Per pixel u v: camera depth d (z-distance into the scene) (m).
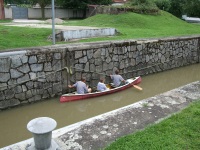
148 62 12.74
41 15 33.91
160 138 3.75
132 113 4.60
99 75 10.45
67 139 3.68
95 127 4.05
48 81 8.77
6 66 7.64
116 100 10.00
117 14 23.64
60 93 9.23
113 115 4.49
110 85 10.32
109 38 13.52
